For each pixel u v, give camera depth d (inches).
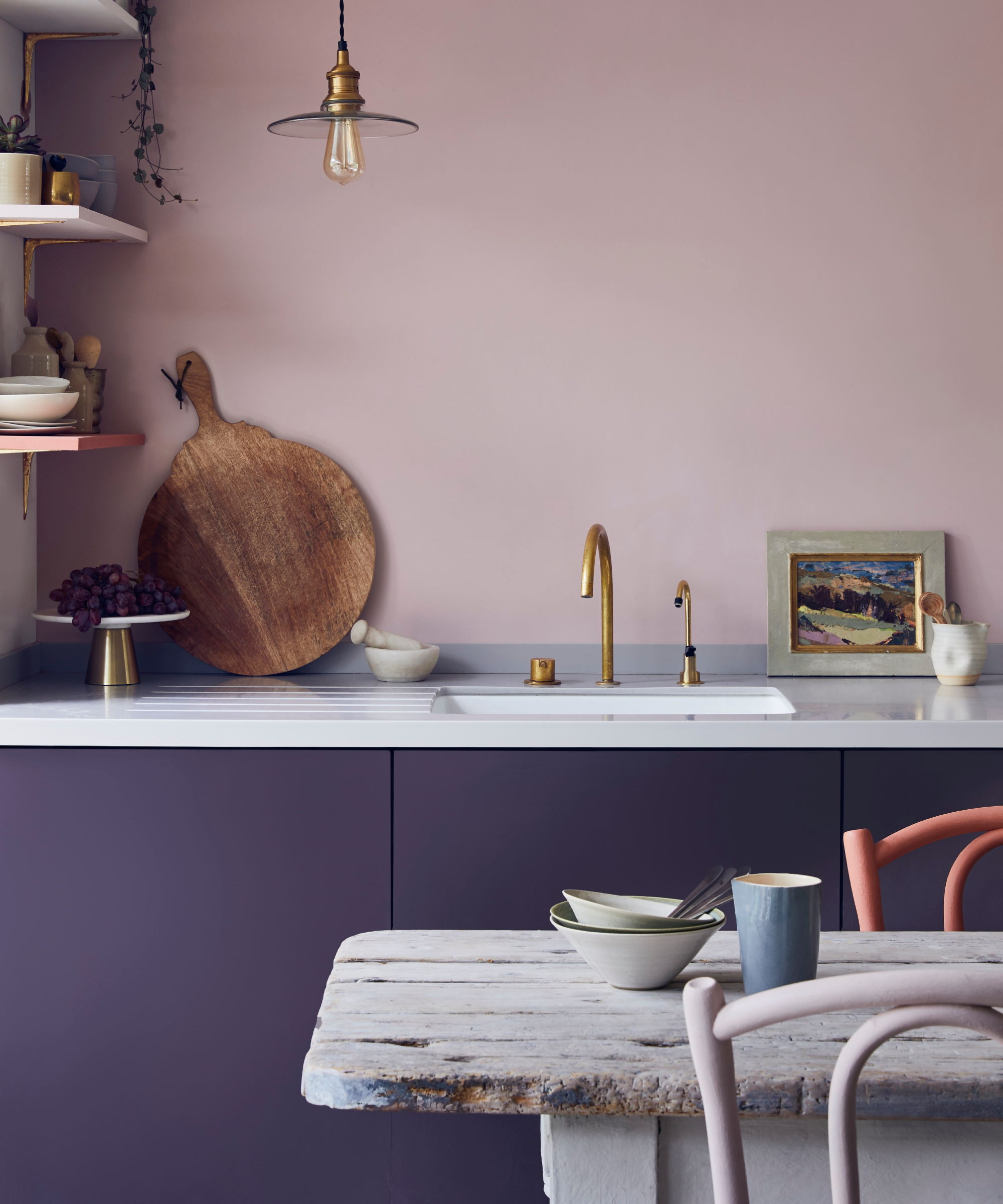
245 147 103.3
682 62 102.0
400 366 104.4
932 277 103.0
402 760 82.2
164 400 105.0
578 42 102.0
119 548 105.7
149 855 82.4
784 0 101.4
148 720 81.9
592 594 97.3
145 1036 83.0
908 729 82.5
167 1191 83.4
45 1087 83.3
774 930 42.6
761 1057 39.0
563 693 98.7
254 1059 82.8
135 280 104.1
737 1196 31.2
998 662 105.1
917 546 104.0
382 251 103.7
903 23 101.3
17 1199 84.0
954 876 61.2
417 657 100.0
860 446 104.2
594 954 44.7
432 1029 41.5
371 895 82.6
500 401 104.4
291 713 85.0
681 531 105.0
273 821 82.4
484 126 102.7
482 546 105.3
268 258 104.0
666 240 103.1
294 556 104.8
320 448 105.3
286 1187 82.8
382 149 103.0
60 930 82.8
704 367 103.9
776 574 104.2
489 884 82.7
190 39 102.7
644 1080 37.3
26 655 101.7
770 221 102.8
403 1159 81.9
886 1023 30.5
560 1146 39.5
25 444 87.2
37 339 94.9
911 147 102.2
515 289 103.7
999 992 29.0
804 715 85.4
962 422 104.0
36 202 90.3
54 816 82.4
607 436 104.5
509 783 82.4
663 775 82.4
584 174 102.8
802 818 82.7
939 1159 40.4
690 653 100.8
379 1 102.0
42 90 103.0
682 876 82.8
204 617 104.8
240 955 82.7
